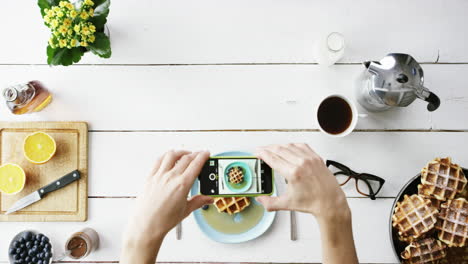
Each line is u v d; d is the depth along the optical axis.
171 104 1.17
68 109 1.17
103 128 1.17
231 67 1.17
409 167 1.15
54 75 1.17
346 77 1.17
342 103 1.08
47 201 1.15
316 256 1.14
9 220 1.14
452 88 1.16
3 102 1.17
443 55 1.16
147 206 0.75
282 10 1.17
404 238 1.04
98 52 1.05
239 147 1.16
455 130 1.15
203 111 1.17
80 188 1.15
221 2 1.17
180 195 0.75
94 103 1.17
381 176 1.15
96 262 1.15
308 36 1.17
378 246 1.14
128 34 1.17
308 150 0.84
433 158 1.15
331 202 0.79
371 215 1.14
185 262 1.14
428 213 0.99
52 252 1.09
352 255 0.78
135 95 1.17
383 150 1.15
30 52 1.18
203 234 1.14
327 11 1.17
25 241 1.09
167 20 1.17
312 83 1.17
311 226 1.14
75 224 1.16
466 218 0.99
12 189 1.12
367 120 1.16
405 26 1.17
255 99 1.17
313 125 1.16
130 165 1.16
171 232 1.14
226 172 0.93
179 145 1.17
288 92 1.17
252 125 1.17
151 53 1.17
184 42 1.17
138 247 0.73
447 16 1.16
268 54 1.17
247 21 1.17
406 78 0.95
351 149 1.15
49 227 1.16
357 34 1.17
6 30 1.17
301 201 0.80
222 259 1.14
